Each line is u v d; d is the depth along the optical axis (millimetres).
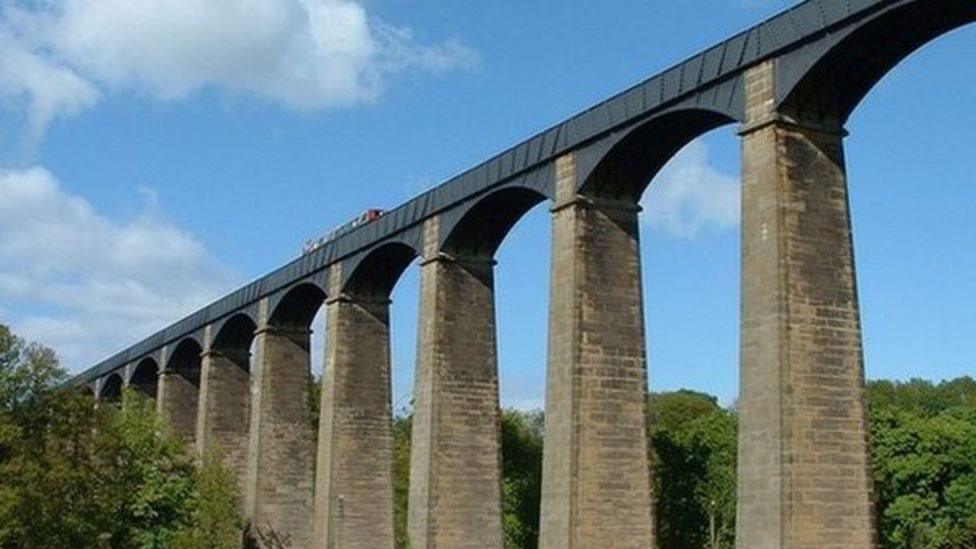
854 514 31891
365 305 55594
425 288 48188
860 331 33062
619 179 40719
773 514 31156
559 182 41438
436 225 48312
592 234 40375
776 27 33406
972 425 78875
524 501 74750
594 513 38781
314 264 57844
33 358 51875
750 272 33125
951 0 29656
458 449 46625
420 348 47781
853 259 33406
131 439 57844
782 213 32594
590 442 39125
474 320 47812
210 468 59750
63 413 51938
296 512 60969
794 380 31828
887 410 78750
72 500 50594
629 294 40594
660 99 37156
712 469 79188
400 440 80500
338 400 54375
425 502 45969
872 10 30625
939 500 75125
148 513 57156
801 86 32906
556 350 40156
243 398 69312
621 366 40062
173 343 74938
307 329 62844
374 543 53812
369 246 53094
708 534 79438
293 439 61594
